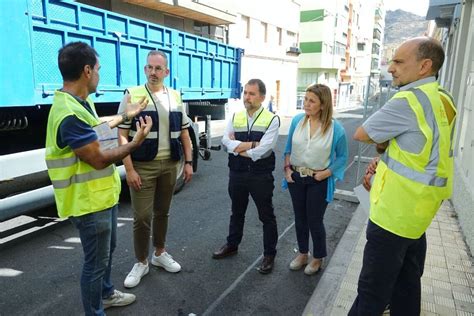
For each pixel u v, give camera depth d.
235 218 3.72
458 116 6.00
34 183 4.12
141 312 2.89
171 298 3.08
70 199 2.28
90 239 2.37
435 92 2.00
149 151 3.07
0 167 3.72
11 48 3.63
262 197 3.40
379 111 2.11
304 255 3.58
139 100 2.94
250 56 20.80
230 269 3.58
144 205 3.17
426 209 2.01
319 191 3.30
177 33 6.26
